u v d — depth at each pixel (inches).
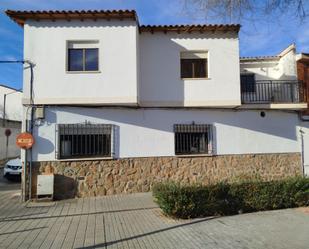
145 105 494.3
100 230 285.7
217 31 510.9
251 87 589.0
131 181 482.3
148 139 493.0
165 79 502.3
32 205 410.0
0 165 896.3
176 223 303.0
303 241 243.9
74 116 471.2
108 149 482.0
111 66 462.0
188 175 500.7
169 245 237.9
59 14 447.2
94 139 478.3
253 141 532.7
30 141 450.6
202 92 504.1
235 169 520.1
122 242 248.5
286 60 603.2
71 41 464.8
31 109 458.3
